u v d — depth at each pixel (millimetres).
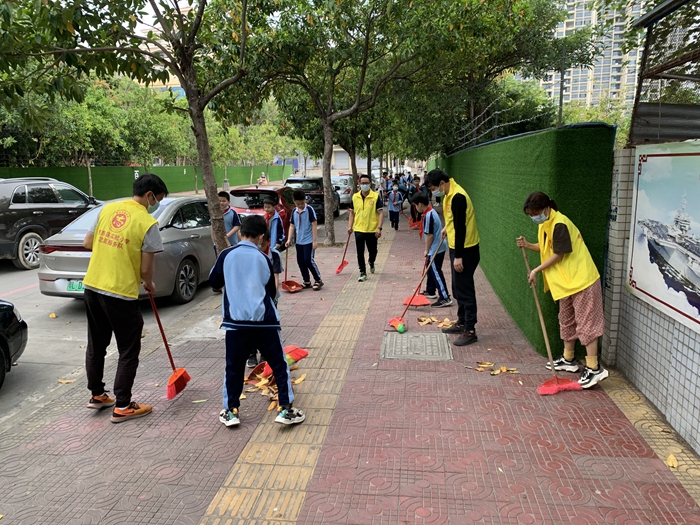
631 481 3146
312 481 3256
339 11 10211
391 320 6199
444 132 15891
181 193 39750
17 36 5531
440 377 4711
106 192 29125
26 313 7805
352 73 16656
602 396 4211
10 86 5781
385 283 8711
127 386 4117
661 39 4414
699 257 3250
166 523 2932
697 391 3381
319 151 23734
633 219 4238
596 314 4266
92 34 5918
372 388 4527
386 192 22031
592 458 3387
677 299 3555
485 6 10758
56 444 3807
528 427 3791
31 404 4758
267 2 8586
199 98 6441
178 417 4176
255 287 3885
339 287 8508
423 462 3406
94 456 3637
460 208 5324
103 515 3014
